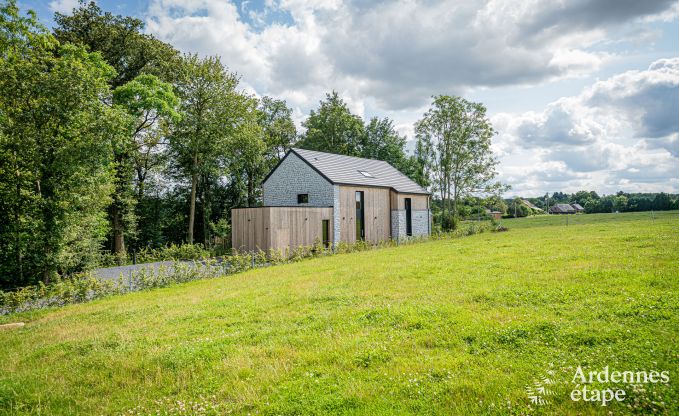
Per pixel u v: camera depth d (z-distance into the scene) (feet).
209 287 43.16
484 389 14.06
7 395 17.72
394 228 104.22
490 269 38.29
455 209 148.15
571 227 100.58
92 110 55.26
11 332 30.25
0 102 51.19
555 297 25.03
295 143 162.50
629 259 35.83
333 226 85.15
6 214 52.85
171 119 91.04
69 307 38.99
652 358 14.87
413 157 165.17
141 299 39.24
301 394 15.24
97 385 18.47
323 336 21.75
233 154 106.93
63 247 53.16
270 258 65.72
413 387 14.85
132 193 93.45
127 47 91.25
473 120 143.54
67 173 52.54
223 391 16.35
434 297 28.12
